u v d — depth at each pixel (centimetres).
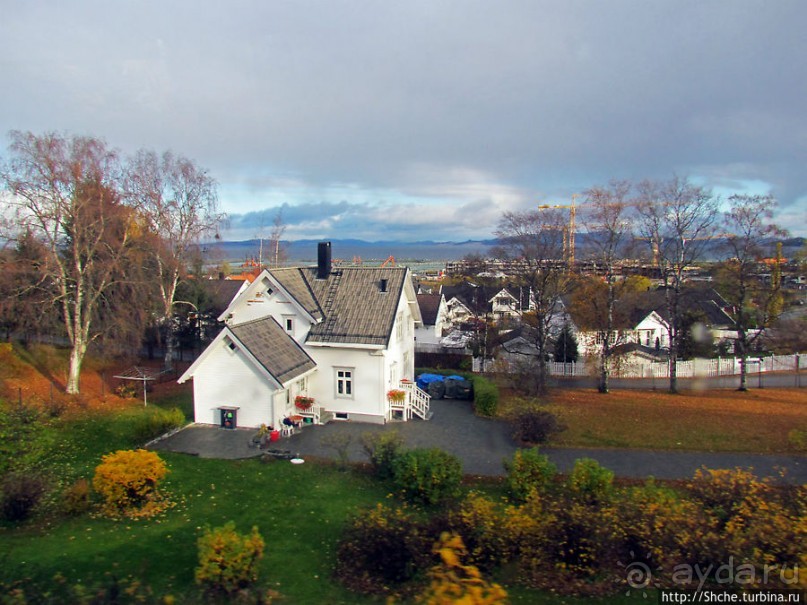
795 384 3772
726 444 2269
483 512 1284
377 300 2759
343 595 1113
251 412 2375
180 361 4050
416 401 2703
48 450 2083
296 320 2703
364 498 1692
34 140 2714
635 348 3997
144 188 3428
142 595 984
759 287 3434
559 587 1124
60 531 1407
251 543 1138
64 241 3058
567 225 4794
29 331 3338
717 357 4472
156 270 3691
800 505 1348
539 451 2200
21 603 934
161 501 1625
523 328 3747
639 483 1866
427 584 1091
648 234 3403
